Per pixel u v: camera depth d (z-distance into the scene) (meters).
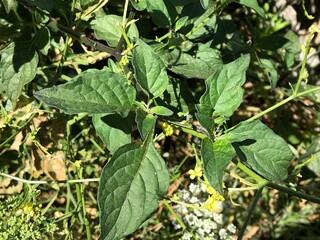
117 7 0.37
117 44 0.31
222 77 0.26
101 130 0.28
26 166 0.37
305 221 0.44
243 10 0.45
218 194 0.27
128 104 0.25
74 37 0.32
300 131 0.46
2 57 0.32
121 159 0.24
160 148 0.42
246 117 0.45
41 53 0.35
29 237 0.30
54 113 0.35
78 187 0.35
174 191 0.42
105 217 0.23
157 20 0.32
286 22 0.44
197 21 0.34
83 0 0.33
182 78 0.41
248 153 0.26
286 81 0.44
